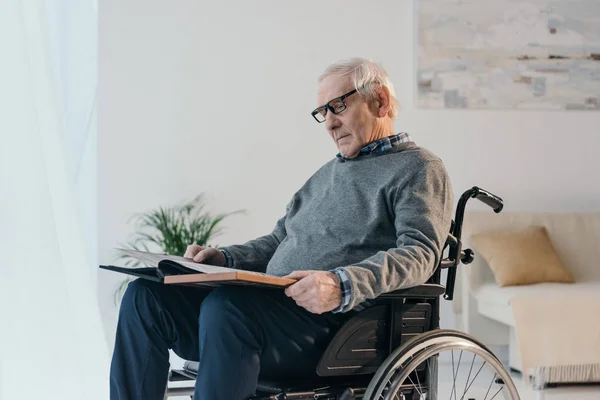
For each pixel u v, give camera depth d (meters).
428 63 4.25
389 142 1.89
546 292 3.46
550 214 4.13
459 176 4.29
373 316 1.67
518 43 4.31
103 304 4.01
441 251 1.74
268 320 1.61
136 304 1.76
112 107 4.09
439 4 4.25
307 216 1.95
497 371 1.78
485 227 4.05
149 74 4.12
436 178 1.80
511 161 4.32
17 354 1.82
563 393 3.22
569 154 4.37
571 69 4.36
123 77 4.11
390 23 4.26
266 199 4.19
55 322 1.85
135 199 4.09
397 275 1.61
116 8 4.10
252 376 1.57
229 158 4.17
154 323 1.75
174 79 4.14
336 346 1.63
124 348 1.76
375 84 1.92
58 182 2.03
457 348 1.71
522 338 3.29
